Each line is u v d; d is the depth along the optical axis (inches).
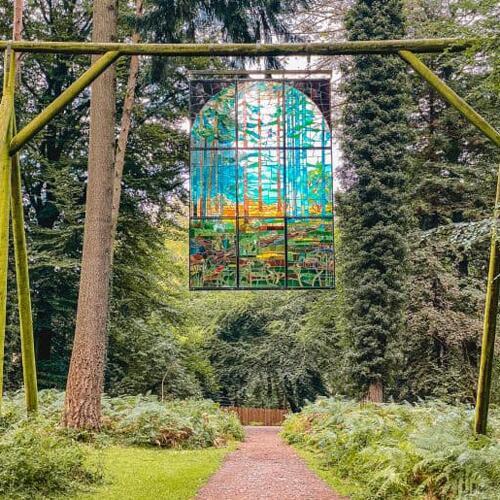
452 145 747.4
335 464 370.9
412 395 717.9
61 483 255.9
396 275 624.1
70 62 654.5
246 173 411.5
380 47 261.6
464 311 699.4
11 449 257.6
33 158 641.0
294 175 410.6
